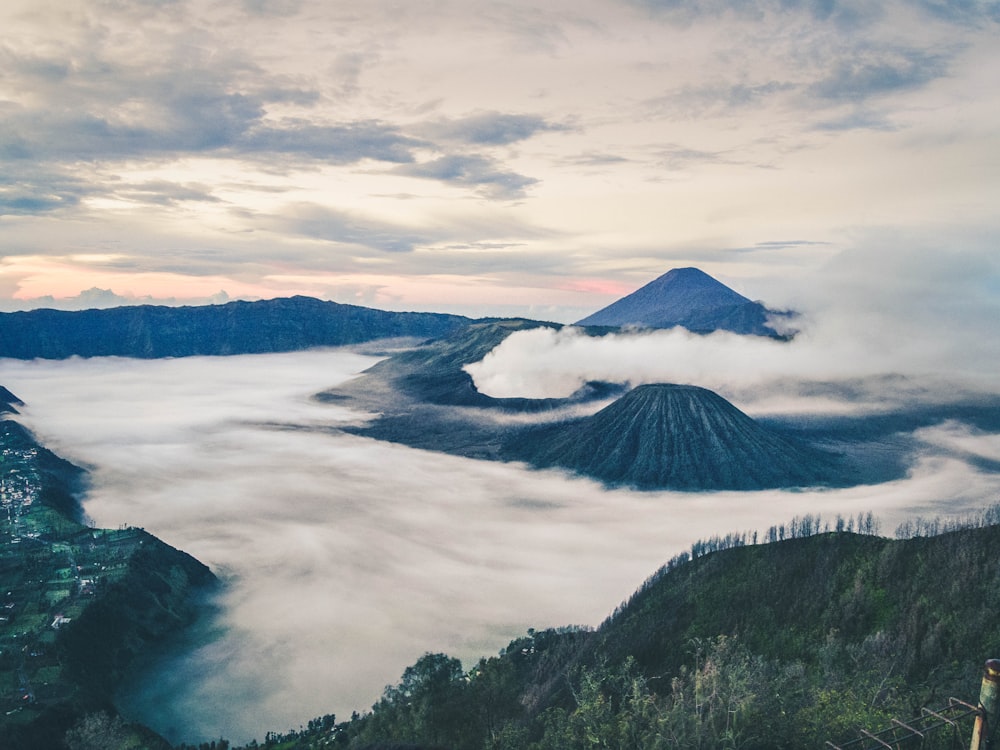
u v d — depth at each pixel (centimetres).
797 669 9725
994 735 3912
